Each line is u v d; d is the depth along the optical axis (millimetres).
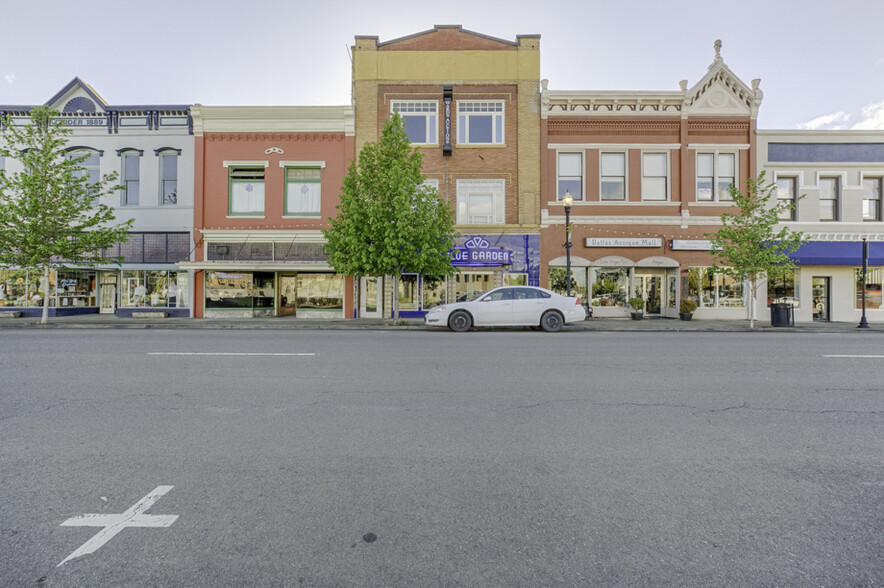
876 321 17812
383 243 14867
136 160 18984
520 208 18672
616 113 18531
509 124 18984
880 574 2342
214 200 18797
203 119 18750
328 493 3148
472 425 4547
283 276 20078
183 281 18703
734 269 15188
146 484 3264
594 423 4617
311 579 2299
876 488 3264
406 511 2926
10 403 5223
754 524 2795
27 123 18703
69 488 3197
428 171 18953
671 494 3164
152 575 2316
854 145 18172
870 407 5188
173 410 4988
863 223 17859
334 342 10500
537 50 18938
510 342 10641
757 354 8773
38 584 2242
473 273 18766
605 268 18781
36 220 15039
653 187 18656
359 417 4777
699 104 18422
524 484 3303
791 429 4465
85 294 19781
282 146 18875
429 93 19000
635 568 2395
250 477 3387
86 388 5910
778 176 18219
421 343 10367
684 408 5125
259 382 6277
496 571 2365
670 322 16578
